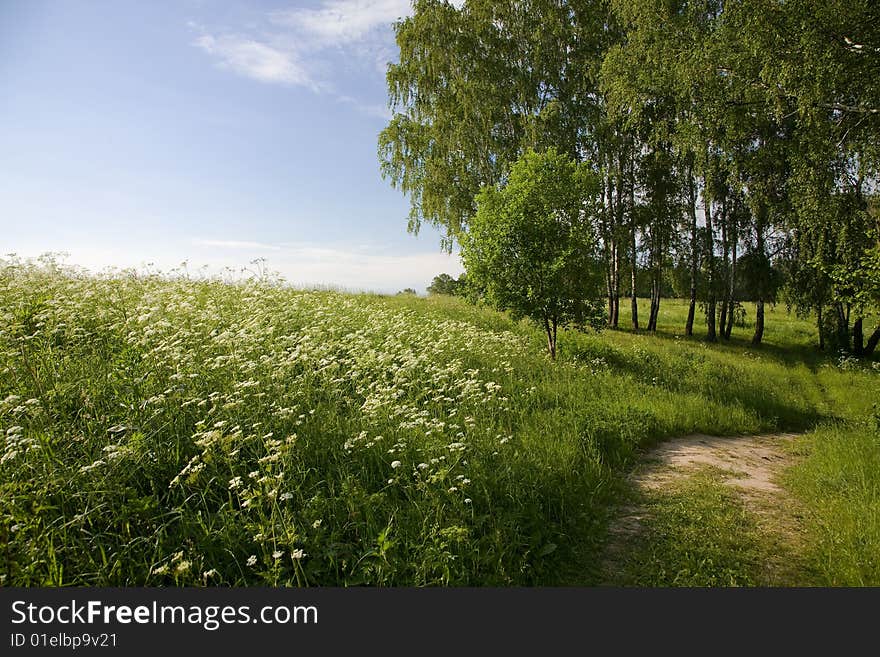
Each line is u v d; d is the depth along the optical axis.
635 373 12.75
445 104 23.41
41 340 6.35
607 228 24.17
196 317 8.34
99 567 3.38
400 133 24.55
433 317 15.55
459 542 3.97
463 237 14.48
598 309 13.83
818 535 4.83
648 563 4.31
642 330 27.00
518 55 23.33
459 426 6.23
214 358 6.58
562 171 13.80
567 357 13.03
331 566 3.74
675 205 24.28
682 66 14.52
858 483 6.14
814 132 12.98
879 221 15.07
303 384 6.57
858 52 11.14
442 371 7.57
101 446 4.40
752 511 5.39
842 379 17.42
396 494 4.58
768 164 17.72
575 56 23.11
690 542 4.65
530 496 4.88
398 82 23.73
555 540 4.51
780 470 7.09
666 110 20.83
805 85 11.63
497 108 23.05
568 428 7.04
